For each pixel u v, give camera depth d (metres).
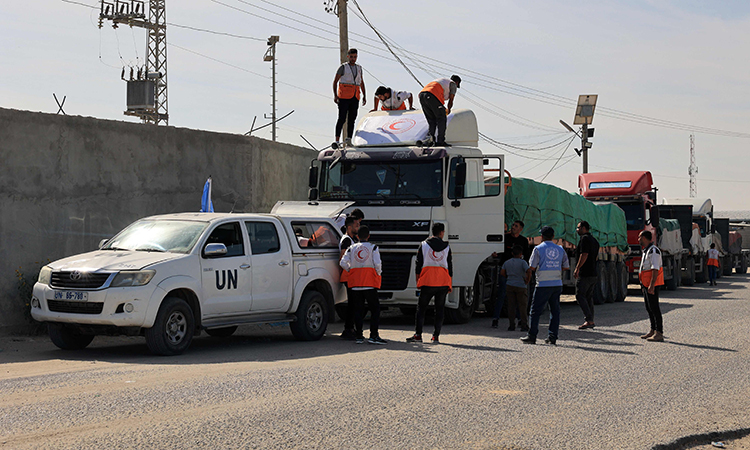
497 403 7.48
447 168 15.05
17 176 12.91
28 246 13.05
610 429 6.60
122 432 5.90
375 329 12.19
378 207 15.11
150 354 10.62
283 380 8.40
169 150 15.59
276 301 11.97
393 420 6.64
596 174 28.81
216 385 7.98
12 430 5.93
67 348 11.11
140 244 11.25
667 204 36.88
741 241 50.53
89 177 14.04
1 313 12.60
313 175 15.73
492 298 17.08
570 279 21.02
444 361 10.17
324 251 13.02
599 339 13.25
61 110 14.20
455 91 15.85
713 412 7.48
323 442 5.83
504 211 15.84
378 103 17.41
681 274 34.53
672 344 12.64
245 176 17.36
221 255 11.18
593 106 43.59
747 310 19.67
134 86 36.06
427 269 12.38
